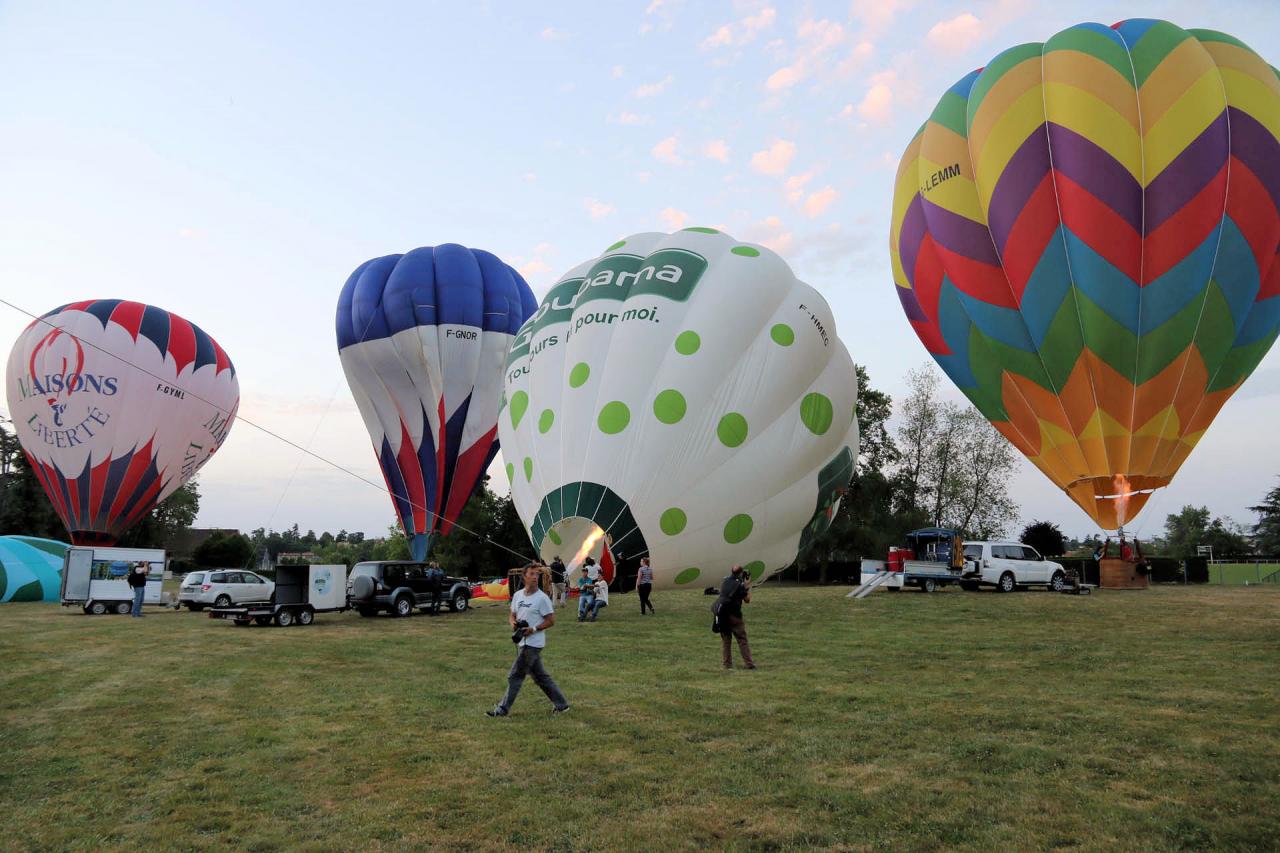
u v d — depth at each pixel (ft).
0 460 179.83
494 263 120.67
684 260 72.69
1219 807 18.45
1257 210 62.54
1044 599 78.33
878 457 163.32
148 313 104.68
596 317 71.26
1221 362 66.49
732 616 38.19
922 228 76.89
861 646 45.27
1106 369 66.64
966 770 21.44
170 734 26.55
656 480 65.10
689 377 67.10
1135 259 63.98
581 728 26.53
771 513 69.26
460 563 167.94
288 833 17.76
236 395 112.47
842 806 18.89
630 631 54.03
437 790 20.49
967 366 76.48
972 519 166.61
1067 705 29.07
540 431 69.87
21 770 22.59
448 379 112.78
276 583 64.03
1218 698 30.07
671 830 17.61
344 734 26.25
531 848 16.81
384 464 117.29
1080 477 71.41
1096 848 16.26
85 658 44.62
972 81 75.61
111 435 98.84
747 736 25.22
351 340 115.65
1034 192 66.33
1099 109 63.93
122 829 18.06
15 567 99.19
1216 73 64.13
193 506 221.46
